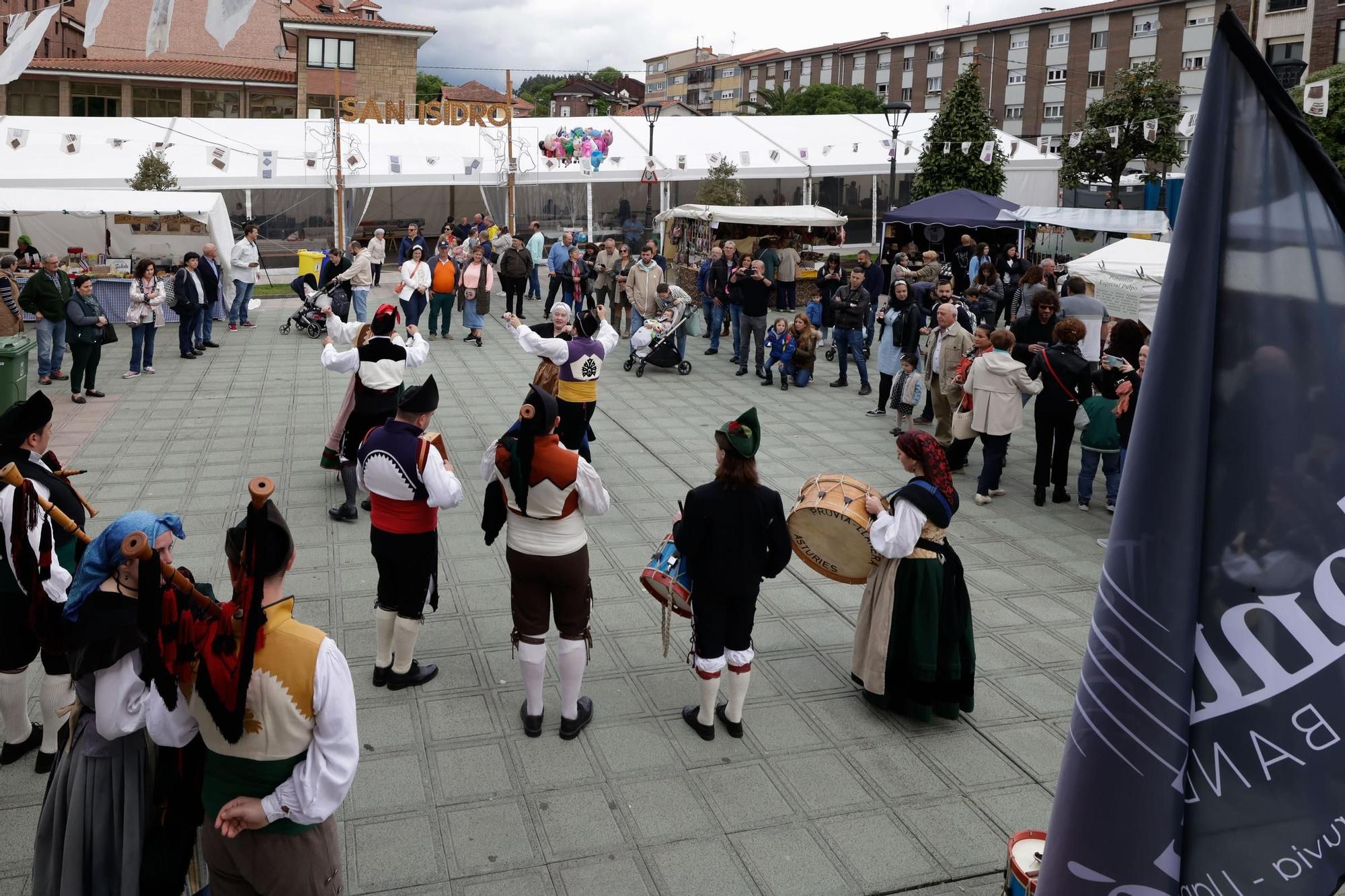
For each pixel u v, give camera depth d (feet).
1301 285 7.69
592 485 16.60
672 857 14.55
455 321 65.00
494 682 19.33
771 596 23.76
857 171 115.96
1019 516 30.25
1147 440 8.14
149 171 88.58
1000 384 30.35
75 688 11.44
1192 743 8.14
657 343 48.75
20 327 36.88
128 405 40.47
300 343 55.72
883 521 17.69
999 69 215.92
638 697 19.02
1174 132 105.40
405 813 15.35
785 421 40.55
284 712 9.53
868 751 17.43
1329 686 7.68
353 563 24.68
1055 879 8.87
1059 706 19.11
